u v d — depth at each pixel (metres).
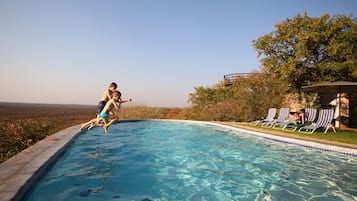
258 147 8.60
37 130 8.34
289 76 15.71
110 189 4.32
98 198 3.87
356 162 6.45
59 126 11.01
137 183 4.76
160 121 17.23
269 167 6.11
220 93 22.38
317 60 15.73
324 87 10.95
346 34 14.12
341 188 4.62
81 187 4.28
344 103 13.57
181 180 5.05
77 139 8.11
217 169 5.93
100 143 8.80
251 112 16.12
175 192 4.35
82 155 6.72
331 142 7.69
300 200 4.04
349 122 13.75
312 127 9.91
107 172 5.31
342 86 10.59
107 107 6.82
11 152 5.78
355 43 14.36
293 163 6.49
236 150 8.16
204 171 5.74
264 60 17.55
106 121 7.13
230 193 4.35
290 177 5.32
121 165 6.00
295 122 11.22
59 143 6.02
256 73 17.61
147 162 6.46
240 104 17.08
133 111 20.77
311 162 6.58
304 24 15.74
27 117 19.91
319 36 14.60
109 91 7.36
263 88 16.55
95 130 11.20
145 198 4.00
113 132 11.99
